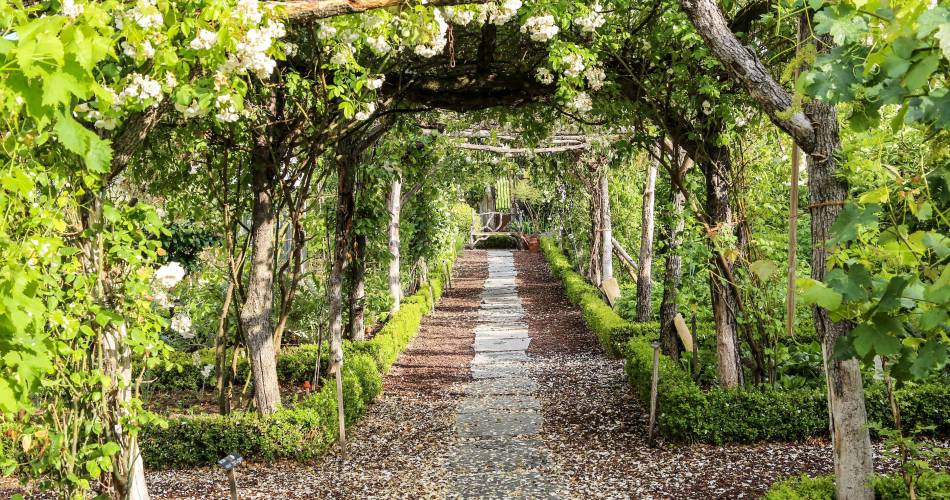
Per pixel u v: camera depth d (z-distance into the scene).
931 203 2.42
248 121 5.95
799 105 2.46
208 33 3.19
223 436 6.21
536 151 13.25
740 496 4.91
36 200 3.35
